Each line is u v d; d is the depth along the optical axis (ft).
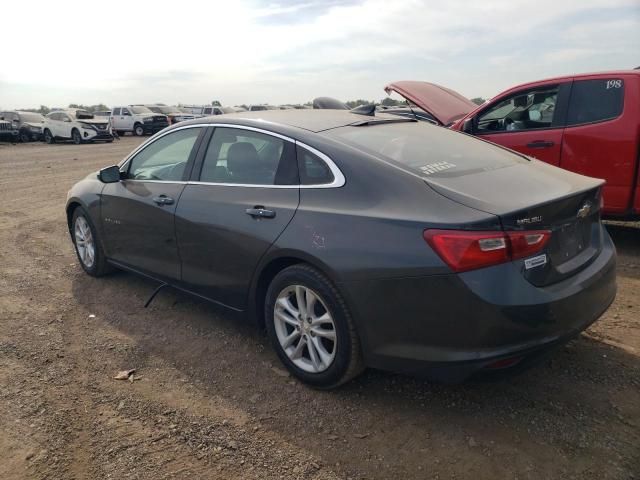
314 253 10.09
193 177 13.39
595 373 11.07
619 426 9.40
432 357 9.09
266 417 10.05
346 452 9.04
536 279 8.93
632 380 10.79
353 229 9.75
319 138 11.15
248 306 12.09
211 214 12.35
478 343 8.70
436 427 9.59
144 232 14.62
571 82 19.70
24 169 51.16
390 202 9.66
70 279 17.76
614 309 14.17
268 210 11.19
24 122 95.09
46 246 22.11
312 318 10.65
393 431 9.53
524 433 9.32
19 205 31.73
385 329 9.48
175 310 14.98
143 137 107.55
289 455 9.01
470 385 10.81
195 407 10.42
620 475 8.25
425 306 8.98
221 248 12.16
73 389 11.10
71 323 14.32
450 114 24.91
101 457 9.03
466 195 9.26
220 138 13.08
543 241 9.03
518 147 20.90
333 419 9.93
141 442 9.39
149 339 13.30
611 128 18.62
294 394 10.78
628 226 23.00
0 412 10.28
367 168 10.23
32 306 15.49
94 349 12.85
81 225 17.78
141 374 11.68
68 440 9.47
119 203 15.40
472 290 8.55
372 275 9.37
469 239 8.60
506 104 21.57
